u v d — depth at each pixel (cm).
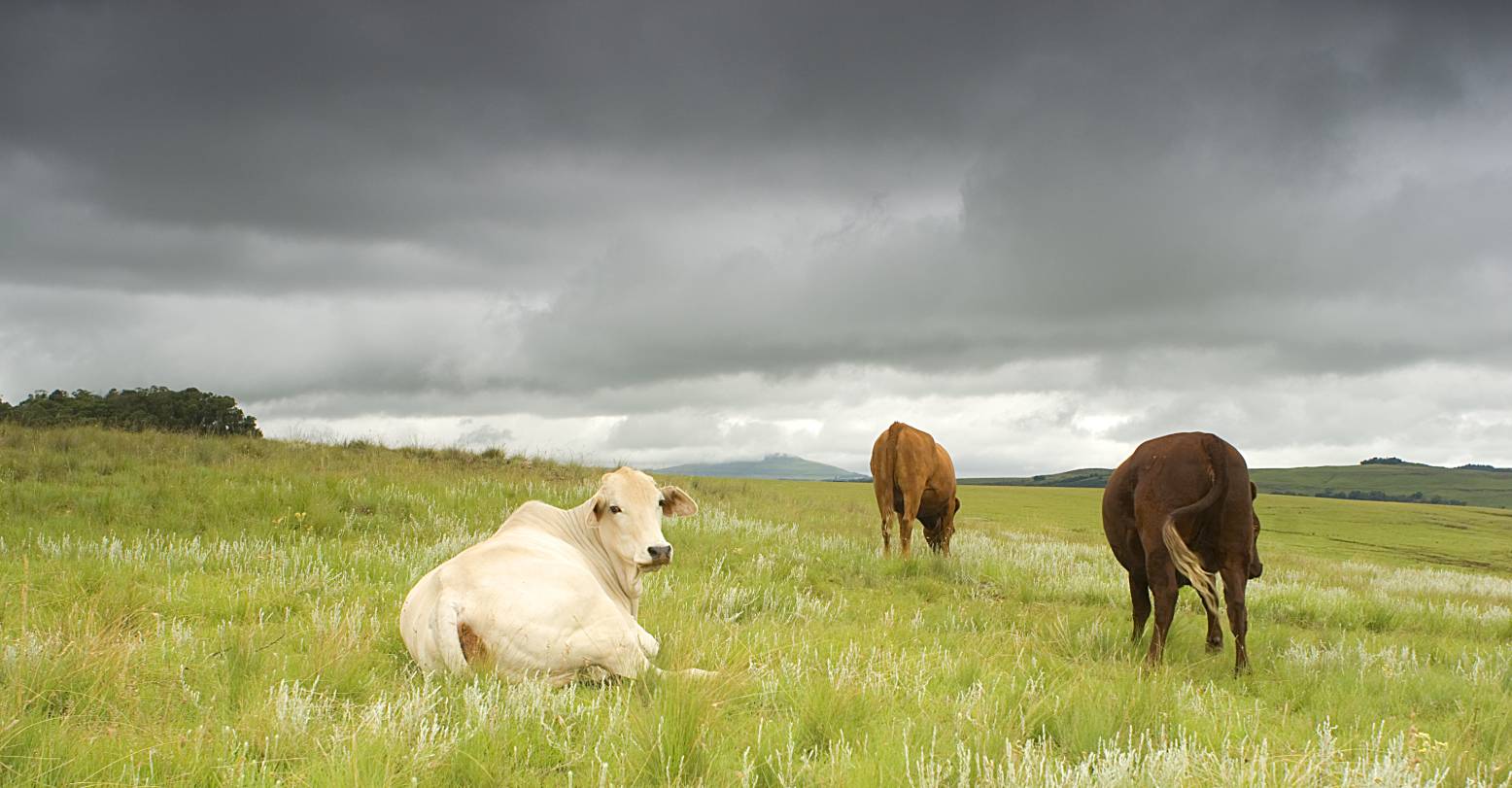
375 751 398
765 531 1647
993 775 415
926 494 1611
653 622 750
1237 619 788
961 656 696
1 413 3691
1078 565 1638
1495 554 3288
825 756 459
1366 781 419
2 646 506
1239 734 536
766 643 709
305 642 625
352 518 1352
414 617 598
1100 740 450
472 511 1498
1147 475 832
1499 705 659
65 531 1138
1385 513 5219
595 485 2123
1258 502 5897
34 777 362
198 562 974
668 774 394
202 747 405
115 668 489
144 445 1925
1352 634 1105
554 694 524
